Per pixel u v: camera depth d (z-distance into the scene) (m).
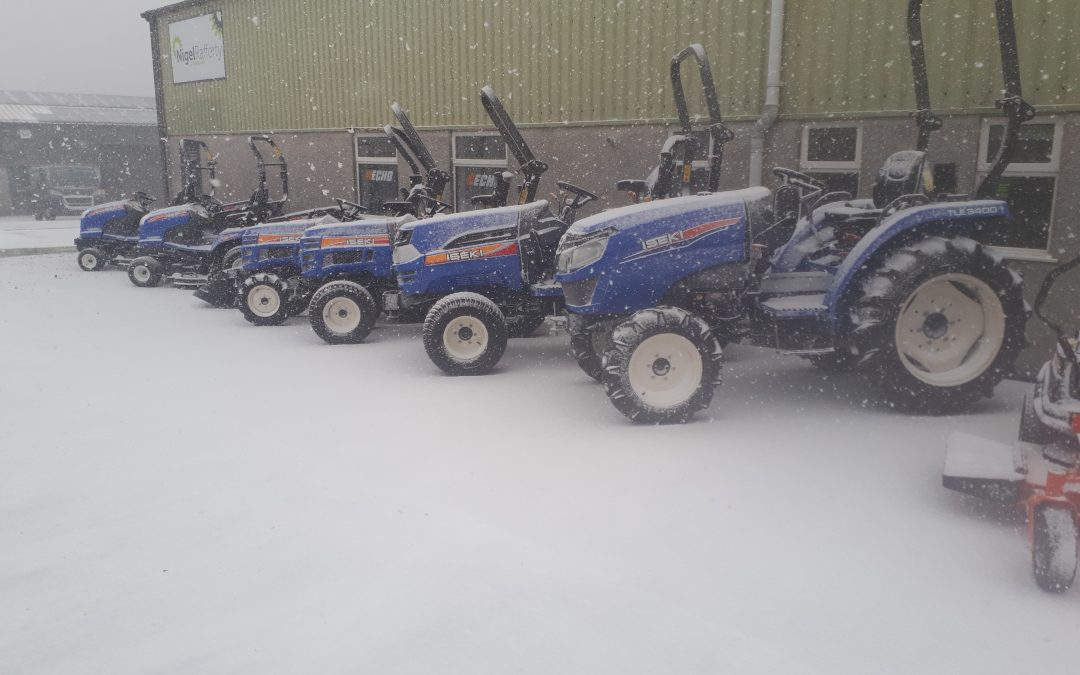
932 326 4.55
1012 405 4.74
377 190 11.21
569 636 2.40
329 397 5.17
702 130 7.21
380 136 10.94
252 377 5.75
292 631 2.46
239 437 4.36
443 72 9.74
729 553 2.91
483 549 2.97
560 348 6.72
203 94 14.12
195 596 2.69
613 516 3.24
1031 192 5.39
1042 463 3.17
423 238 5.93
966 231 4.64
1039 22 5.13
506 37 8.81
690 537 3.04
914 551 2.91
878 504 3.32
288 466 3.90
